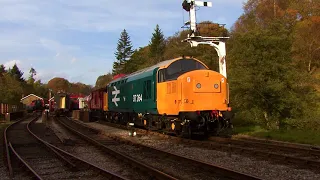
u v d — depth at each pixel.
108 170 9.42
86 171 9.77
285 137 15.34
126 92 23.84
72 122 35.91
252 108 19.20
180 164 10.20
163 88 17.05
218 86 15.88
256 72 18.92
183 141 15.20
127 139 16.64
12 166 10.97
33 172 9.23
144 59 75.62
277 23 20.22
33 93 127.25
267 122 19.14
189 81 15.35
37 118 47.34
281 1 50.94
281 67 18.67
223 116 15.85
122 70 79.25
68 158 11.95
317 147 12.43
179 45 51.78
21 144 16.70
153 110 18.28
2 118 43.72
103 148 13.70
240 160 10.64
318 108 18.89
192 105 15.28
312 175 8.43
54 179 8.90
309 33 34.28
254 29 19.94
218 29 33.66
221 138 15.66
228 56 22.41
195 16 20.27
